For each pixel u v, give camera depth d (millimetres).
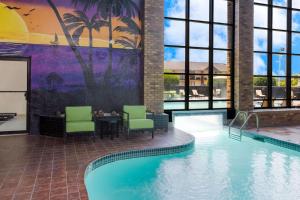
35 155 5414
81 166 4746
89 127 6543
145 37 8094
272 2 10461
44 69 7336
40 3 7223
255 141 7789
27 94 7305
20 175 4281
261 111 9656
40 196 3514
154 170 5215
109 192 4215
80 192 3652
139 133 7676
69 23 7461
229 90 9977
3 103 10539
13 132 7387
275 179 4816
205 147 6992
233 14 9828
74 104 7590
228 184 4578
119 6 7910
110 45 7855
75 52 7547
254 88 10359
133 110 7379
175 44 9219
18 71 10672
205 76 9672
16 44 7082
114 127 7430
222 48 9844
